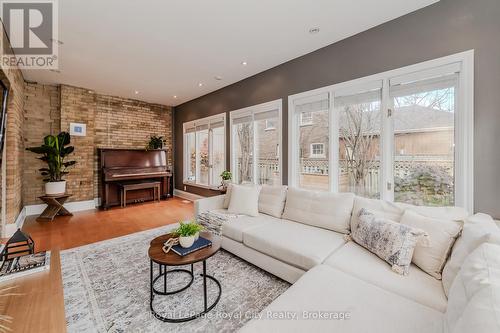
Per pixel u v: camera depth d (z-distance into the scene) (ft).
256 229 7.68
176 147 21.31
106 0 6.94
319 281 4.48
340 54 9.26
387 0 6.93
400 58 7.72
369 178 8.75
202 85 15.06
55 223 12.67
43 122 14.93
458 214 5.65
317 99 10.04
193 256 5.42
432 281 4.51
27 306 3.59
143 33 8.82
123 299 5.98
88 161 16.24
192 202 18.33
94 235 10.77
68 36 9.00
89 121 16.28
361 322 3.36
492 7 6.12
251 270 7.43
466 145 6.52
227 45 9.71
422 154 7.53
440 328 3.20
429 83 7.24
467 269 3.18
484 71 6.26
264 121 12.85
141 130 19.60
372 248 5.62
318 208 8.02
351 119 9.18
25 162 14.26
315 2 7.05
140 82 14.49
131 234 10.90
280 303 3.81
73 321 5.16
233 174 14.87
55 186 13.73
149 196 19.04
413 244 4.97
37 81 14.34
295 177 11.09
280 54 10.53
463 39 6.54
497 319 2.07
